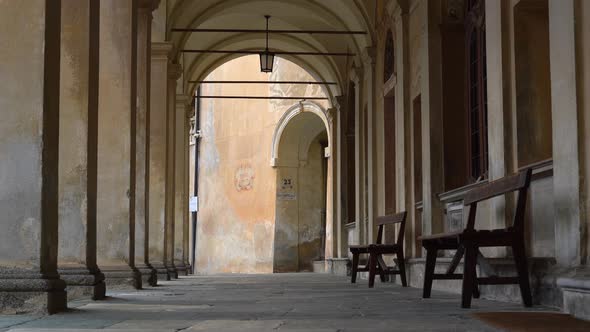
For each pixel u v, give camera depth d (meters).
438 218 12.86
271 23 25.09
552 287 7.46
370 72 19.28
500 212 9.26
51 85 7.62
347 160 26.02
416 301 9.02
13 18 7.50
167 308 7.99
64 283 7.60
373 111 19.19
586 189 6.51
